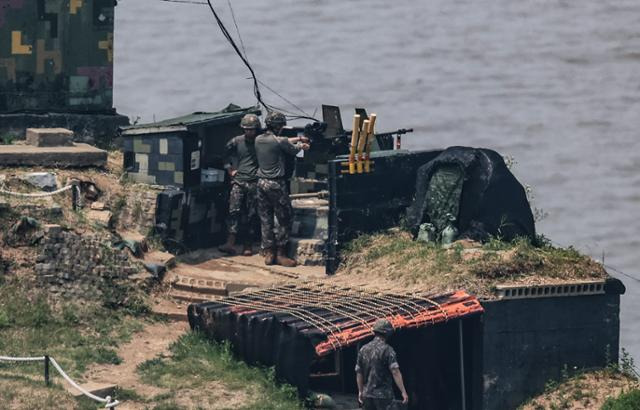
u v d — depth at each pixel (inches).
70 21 5851.4
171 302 5034.5
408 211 5280.5
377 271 5088.6
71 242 4982.8
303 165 5728.3
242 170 5423.2
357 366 4217.5
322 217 5428.2
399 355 4795.8
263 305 4712.1
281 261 5339.6
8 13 5782.5
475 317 4815.5
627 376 4977.9
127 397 4293.8
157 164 5418.3
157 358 4606.3
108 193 5354.3
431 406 4832.7
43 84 5851.4
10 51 5797.2
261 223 5359.3
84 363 4520.2
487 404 4815.5
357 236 5265.8
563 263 4982.8
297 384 4473.4
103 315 4889.3
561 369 4923.7
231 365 4544.8
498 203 5123.0
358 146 5241.1
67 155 5383.9
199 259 5388.8
